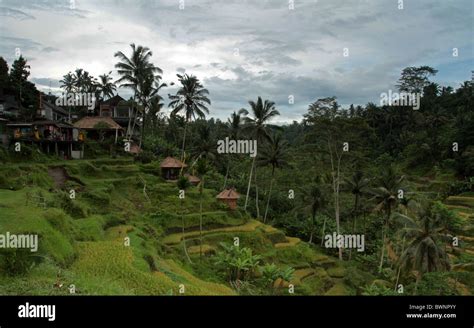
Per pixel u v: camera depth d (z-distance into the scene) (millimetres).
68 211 34812
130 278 21438
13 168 40188
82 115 79938
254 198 71750
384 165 90125
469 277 44188
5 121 52062
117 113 77875
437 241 35062
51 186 42062
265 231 51250
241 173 80500
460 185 72312
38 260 19625
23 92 69688
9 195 30406
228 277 36312
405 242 42000
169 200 51312
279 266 44812
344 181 58750
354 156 63469
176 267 31609
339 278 47062
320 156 68312
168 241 42156
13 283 17344
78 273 20703
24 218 22719
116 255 24344
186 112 62969
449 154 83438
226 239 46531
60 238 22875
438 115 97250
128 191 50906
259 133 61062
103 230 34469
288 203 70750
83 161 53188
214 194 58250
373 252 57125
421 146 88938
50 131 53594
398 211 48594
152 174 59688
